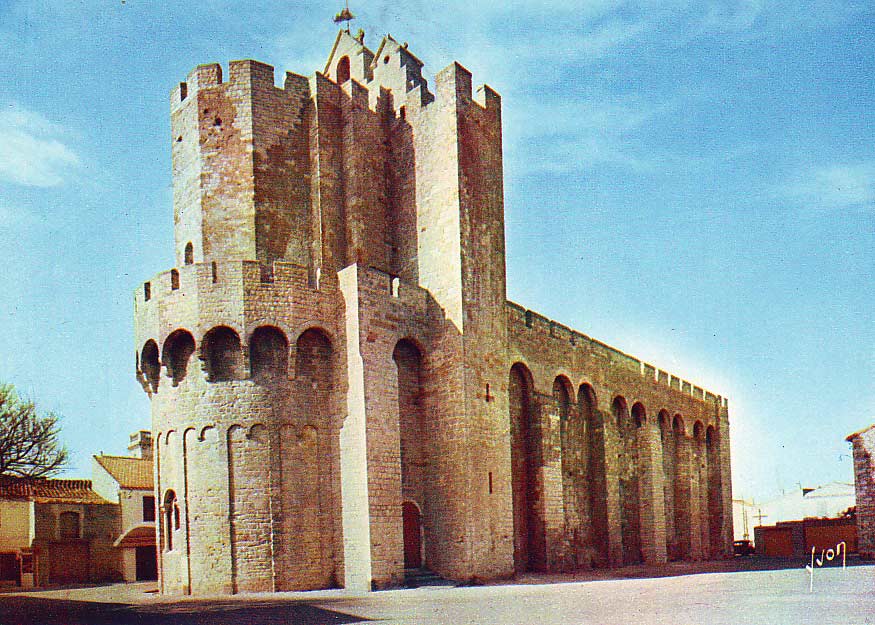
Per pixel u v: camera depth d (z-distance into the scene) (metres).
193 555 32.72
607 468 48.44
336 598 28.64
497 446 37.53
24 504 54.94
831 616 19.03
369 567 32.03
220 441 32.88
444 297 37.50
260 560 32.16
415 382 37.31
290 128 38.31
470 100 39.78
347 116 39.59
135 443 65.38
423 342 37.19
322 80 39.41
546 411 43.12
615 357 51.66
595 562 46.88
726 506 65.25
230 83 37.53
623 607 22.50
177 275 34.38
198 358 33.25
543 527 41.50
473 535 35.06
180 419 33.88
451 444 36.00
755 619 18.91
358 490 32.88
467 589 31.55
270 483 32.62
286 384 33.56
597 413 48.62
